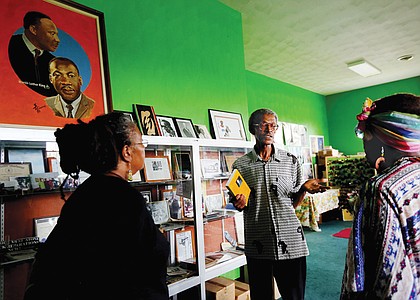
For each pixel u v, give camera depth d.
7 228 1.36
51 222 1.49
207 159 2.33
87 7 1.74
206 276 1.92
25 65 1.48
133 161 1.02
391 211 0.70
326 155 6.15
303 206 4.87
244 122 2.83
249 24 3.13
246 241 1.69
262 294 1.63
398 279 0.67
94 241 0.80
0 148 1.34
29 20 1.52
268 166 1.66
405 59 4.50
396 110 0.76
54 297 0.77
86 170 0.94
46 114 1.53
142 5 2.05
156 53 2.12
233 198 1.55
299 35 3.46
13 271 1.34
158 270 0.90
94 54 1.76
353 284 0.73
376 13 3.02
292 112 5.75
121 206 0.86
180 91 2.26
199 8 2.48
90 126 0.93
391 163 0.79
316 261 3.37
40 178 1.41
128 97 1.92
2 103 1.39
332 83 5.82
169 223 1.93
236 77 2.80
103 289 0.79
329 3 2.79
